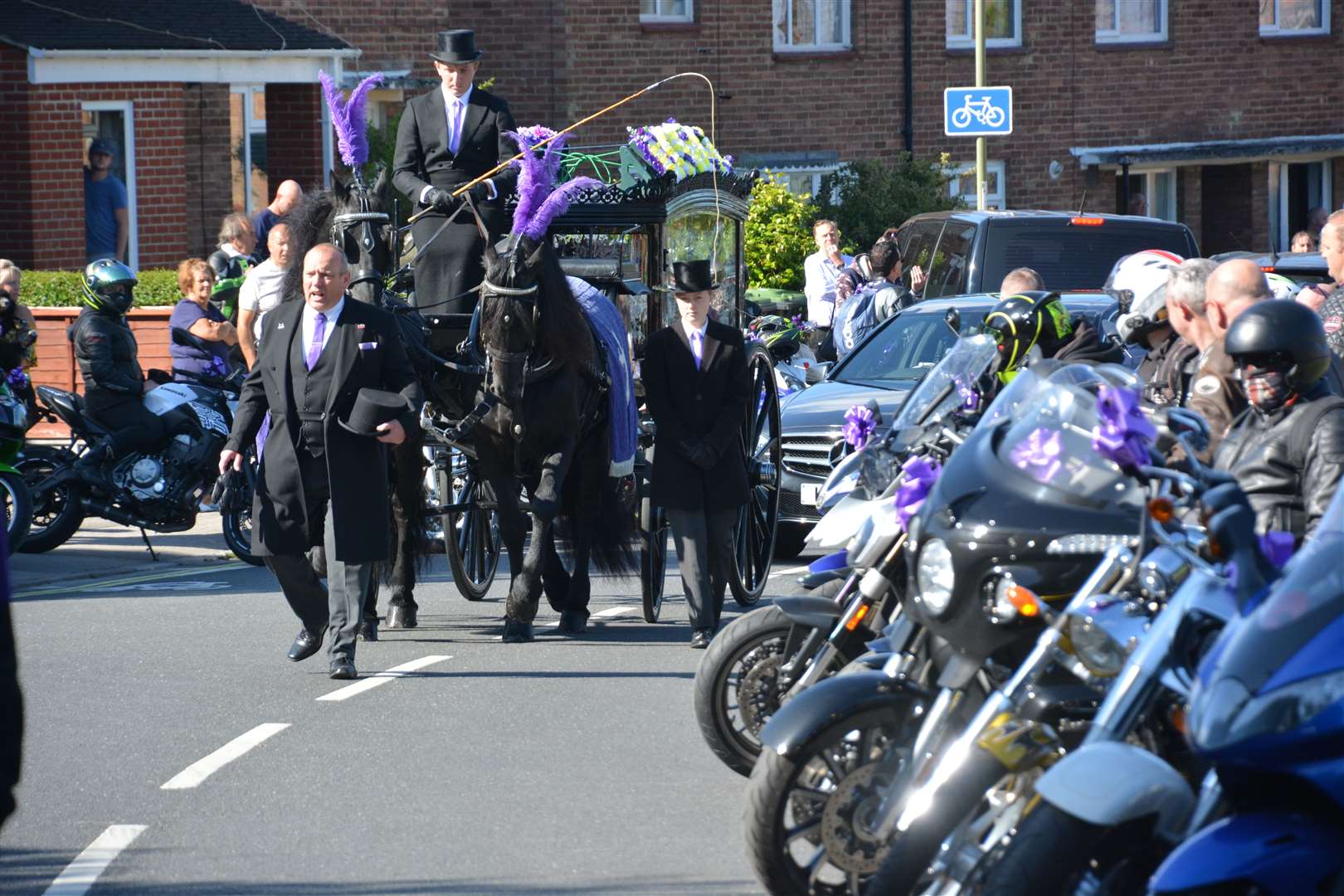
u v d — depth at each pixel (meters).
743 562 32.66
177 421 37.31
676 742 23.06
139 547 39.28
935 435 18.33
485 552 33.22
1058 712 14.49
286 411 25.81
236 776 21.48
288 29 64.81
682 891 17.36
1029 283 26.59
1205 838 11.60
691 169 39.03
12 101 59.00
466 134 32.00
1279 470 16.92
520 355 27.58
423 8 69.81
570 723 23.97
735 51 77.75
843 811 16.02
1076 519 14.57
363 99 30.52
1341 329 26.02
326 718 24.20
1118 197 88.12
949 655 15.81
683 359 28.48
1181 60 86.94
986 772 14.09
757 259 65.69
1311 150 89.31
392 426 25.30
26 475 37.62
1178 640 13.51
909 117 80.88
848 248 64.94
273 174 66.50
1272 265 38.06
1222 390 18.98
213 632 29.89
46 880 17.72
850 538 19.38
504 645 29.12
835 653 18.36
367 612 29.39
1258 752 11.39
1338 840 11.46
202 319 40.59
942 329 39.28
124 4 63.59
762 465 32.69
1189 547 14.37
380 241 30.00
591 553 30.27
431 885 17.56
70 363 48.28
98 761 22.14
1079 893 12.69
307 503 26.05
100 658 27.86
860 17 79.81
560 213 28.12
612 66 75.75
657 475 28.55
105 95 61.16
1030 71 84.19
